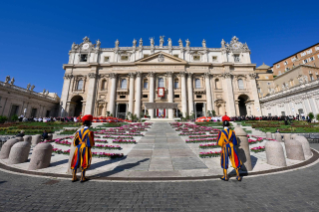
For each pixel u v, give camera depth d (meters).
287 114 31.39
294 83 36.25
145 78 41.31
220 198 3.17
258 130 16.19
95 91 40.59
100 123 22.81
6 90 26.78
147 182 4.06
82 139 4.28
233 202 3.00
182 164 5.64
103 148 8.15
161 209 2.78
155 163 5.78
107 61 43.28
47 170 5.01
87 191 3.54
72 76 41.66
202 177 4.38
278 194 3.32
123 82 42.03
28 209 2.76
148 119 29.47
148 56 40.81
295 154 6.26
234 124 20.59
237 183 3.96
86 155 4.15
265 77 47.84
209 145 8.11
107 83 41.53
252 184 3.88
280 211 2.67
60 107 39.09
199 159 6.30
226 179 4.12
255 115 39.00
